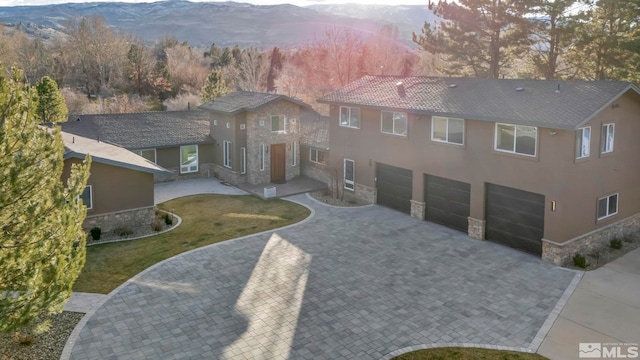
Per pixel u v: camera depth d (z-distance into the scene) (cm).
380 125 2464
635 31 3031
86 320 1338
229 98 3325
